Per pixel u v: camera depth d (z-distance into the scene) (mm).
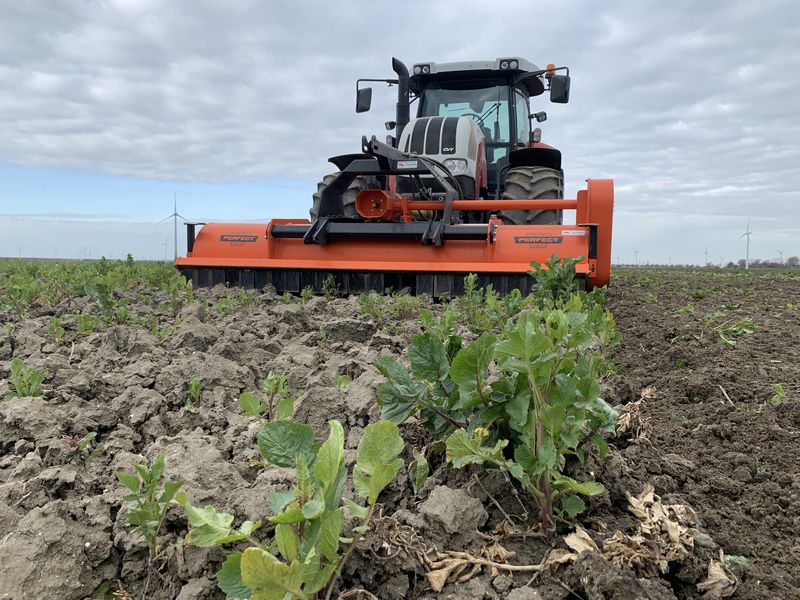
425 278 6652
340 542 1670
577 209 6750
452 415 2127
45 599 1649
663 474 2350
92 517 1919
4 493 2043
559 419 1752
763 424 2783
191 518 1483
